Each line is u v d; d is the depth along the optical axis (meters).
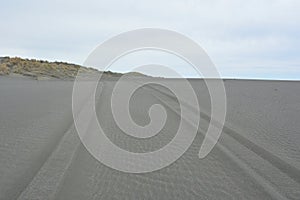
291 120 15.60
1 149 9.43
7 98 22.03
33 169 7.89
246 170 8.29
